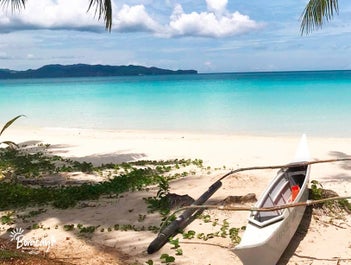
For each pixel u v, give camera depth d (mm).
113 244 8156
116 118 31766
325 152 17328
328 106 33969
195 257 7520
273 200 8922
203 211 9617
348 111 30688
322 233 8523
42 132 25625
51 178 13781
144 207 10133
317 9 12117
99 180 13547
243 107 35688
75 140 22078
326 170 14148
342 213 9500
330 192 9945
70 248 7953
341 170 14078
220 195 10664
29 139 22750
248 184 11547
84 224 9211
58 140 22219
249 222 7484
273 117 29234
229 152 17703
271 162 15578
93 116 33375
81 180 13523
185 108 36531
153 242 7820
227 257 7488
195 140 21156
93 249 7910
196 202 9555
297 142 19906
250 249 6539
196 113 32969
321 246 7992
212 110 34438
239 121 28141
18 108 41375
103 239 8391
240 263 7262
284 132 23391
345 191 11352
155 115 32719
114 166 15289
